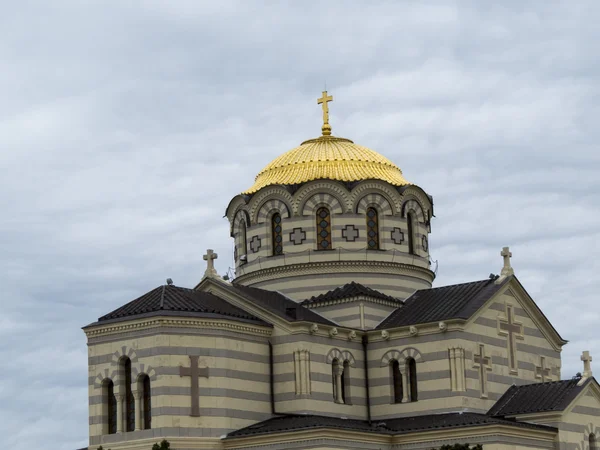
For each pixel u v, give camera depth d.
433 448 92.19
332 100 113.31
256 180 110.50
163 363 91.94
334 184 104.69
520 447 91.94
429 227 110.12
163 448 85.06
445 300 101.69
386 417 98.62
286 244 105.00
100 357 95.06
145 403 92.94
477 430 90.75
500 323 101.00
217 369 93.31
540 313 105.00
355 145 110.38
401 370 98.50
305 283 104.25
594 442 98.69
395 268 105.00
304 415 94.75
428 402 96.88
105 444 93.56
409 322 99.44
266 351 96.88
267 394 96.19
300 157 108.38
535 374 103.69
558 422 95.25
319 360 96.94
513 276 102.88
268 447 90.56
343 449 89.88
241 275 108.00
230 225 110.44
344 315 101.69
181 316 92.81
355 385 99.12
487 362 98.75
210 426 92.19
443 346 97.00
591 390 99.12
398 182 107.31
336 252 104.00
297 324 95.94
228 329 94.38
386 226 105.50
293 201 104.94
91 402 95.06
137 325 93.31
